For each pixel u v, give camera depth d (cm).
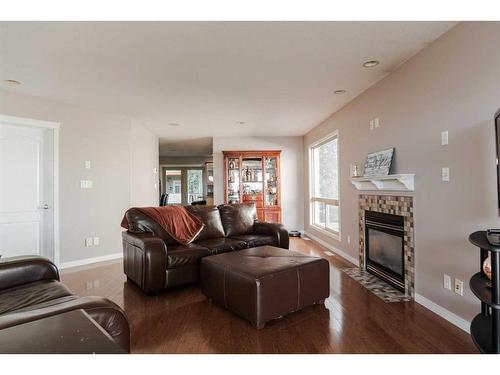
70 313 102
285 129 584
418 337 200
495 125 164
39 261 199
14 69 284
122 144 459
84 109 415
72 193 401
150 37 225
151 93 355
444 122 227
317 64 278
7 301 159
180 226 352
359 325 219
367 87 345
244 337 203
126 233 327
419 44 242
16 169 368
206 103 399
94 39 228
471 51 201
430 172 243
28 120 362
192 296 287
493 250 131
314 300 251
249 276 221
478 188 197
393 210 296
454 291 219
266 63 275
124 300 275
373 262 344
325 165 542
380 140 322
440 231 232
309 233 616
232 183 633
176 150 893
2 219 358
